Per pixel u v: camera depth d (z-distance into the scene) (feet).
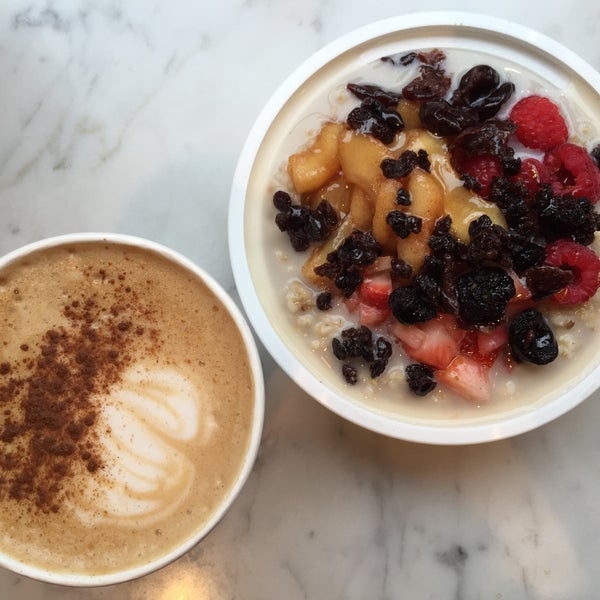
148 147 0.84
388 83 0.74
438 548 0.82
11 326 0.66
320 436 0.82
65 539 0.65
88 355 0.66
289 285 0.74
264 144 0.73
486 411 0.72
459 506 0.82
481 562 0.82
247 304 0.71
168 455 0.65
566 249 0.69
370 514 0.82
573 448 0.82
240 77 0.84
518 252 0.68
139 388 0.65
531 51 0.74
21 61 0.85
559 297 0.69
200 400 0.65
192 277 0.65
